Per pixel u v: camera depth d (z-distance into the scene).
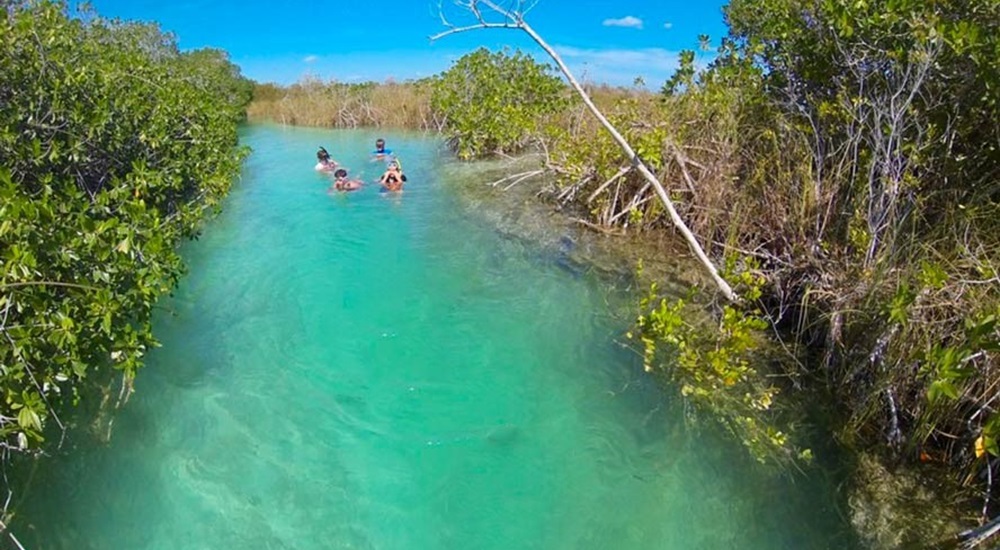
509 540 3.87
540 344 6.14
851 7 5.41
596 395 5.28
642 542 3.82
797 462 4.25
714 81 7.97
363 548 3.81
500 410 5.16
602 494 4.21
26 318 3.91
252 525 3.96
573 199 9.88
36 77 6.73
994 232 4.38
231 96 27.36
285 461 4.55
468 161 15.08
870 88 5.62
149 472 4.34
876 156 4.88
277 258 8.45
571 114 13.23
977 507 3.66
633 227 8.54
